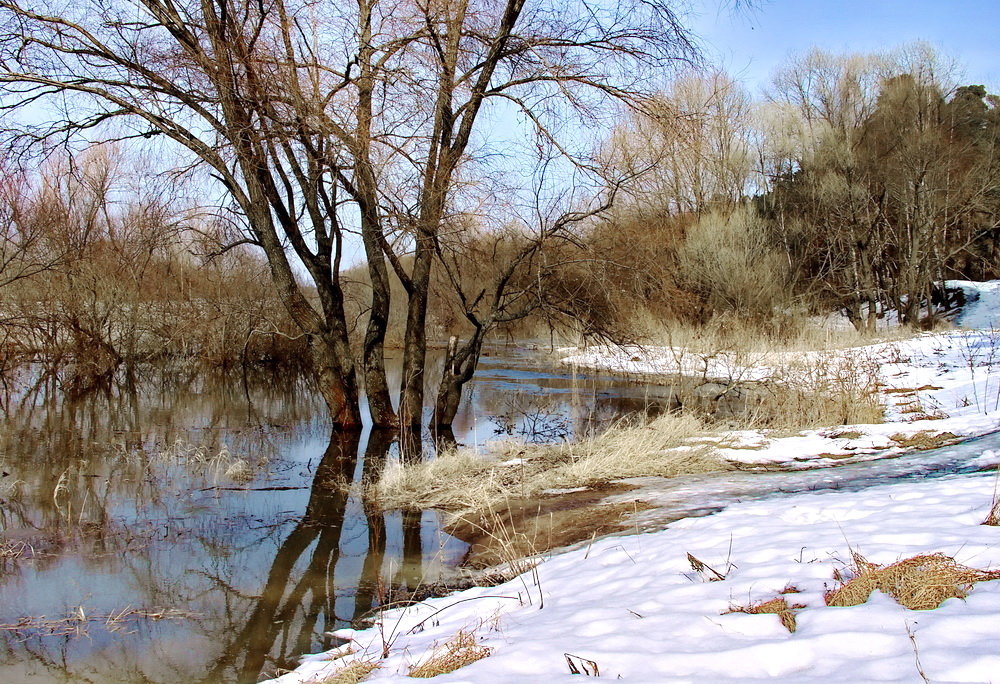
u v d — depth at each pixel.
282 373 24.03
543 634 4.05
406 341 14.34
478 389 20.33
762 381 16.42
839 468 8.86
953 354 20.73
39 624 5.65
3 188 17.86
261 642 5.39
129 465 11.16
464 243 12.85
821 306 33.94
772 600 3.86
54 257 19.91
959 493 6.07
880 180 34.47
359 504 9.17
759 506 6.84
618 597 4.61
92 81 12.22
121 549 7.44
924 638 3.05
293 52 12.27
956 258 42.75
